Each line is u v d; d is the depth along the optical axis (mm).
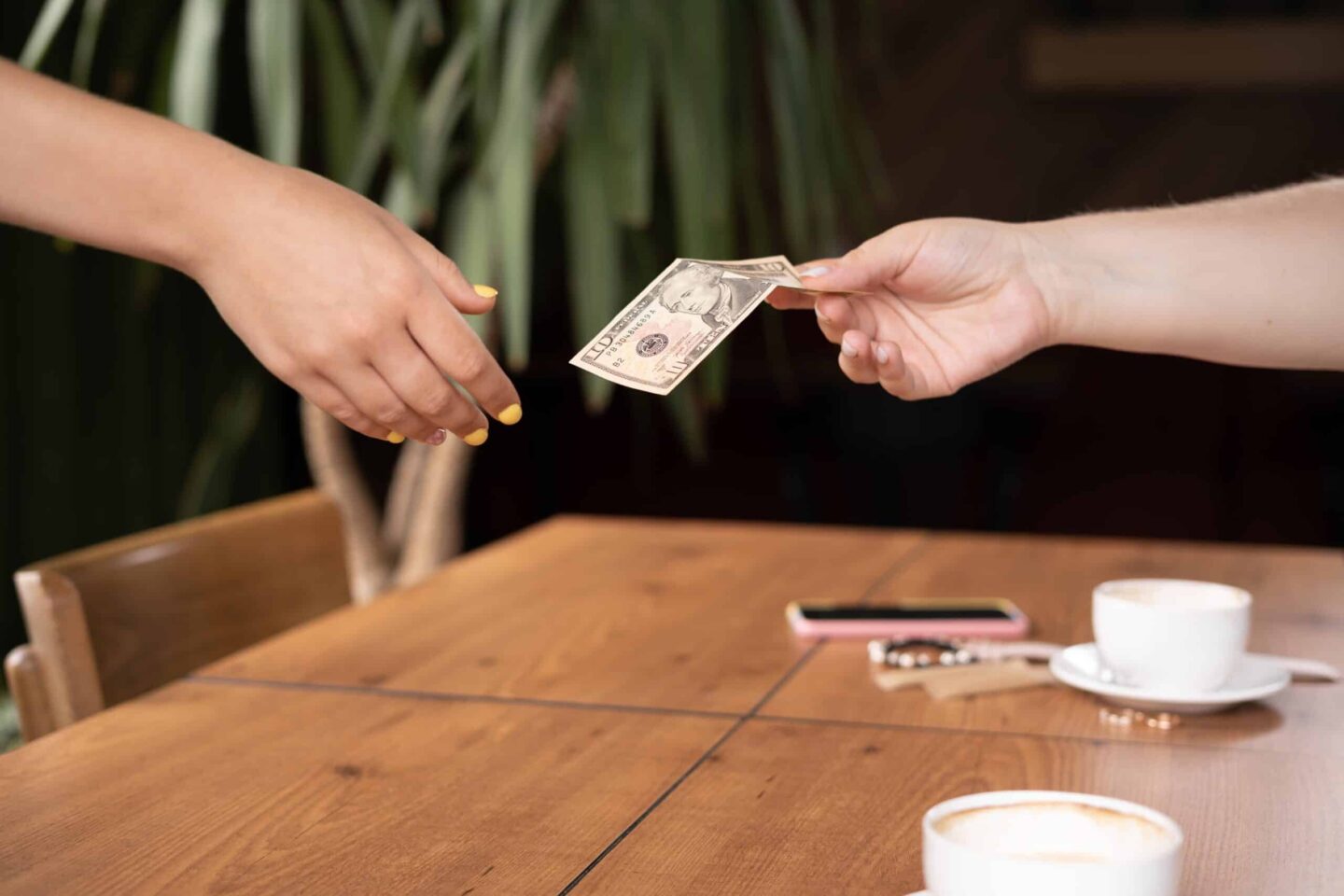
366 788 868
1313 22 3947
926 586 1383
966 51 4457
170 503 3256
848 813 818
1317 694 1029
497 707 1024
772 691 1058
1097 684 989
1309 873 734
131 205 744
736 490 4141
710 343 1003
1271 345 1086
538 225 2842
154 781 885
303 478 3762
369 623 1267
